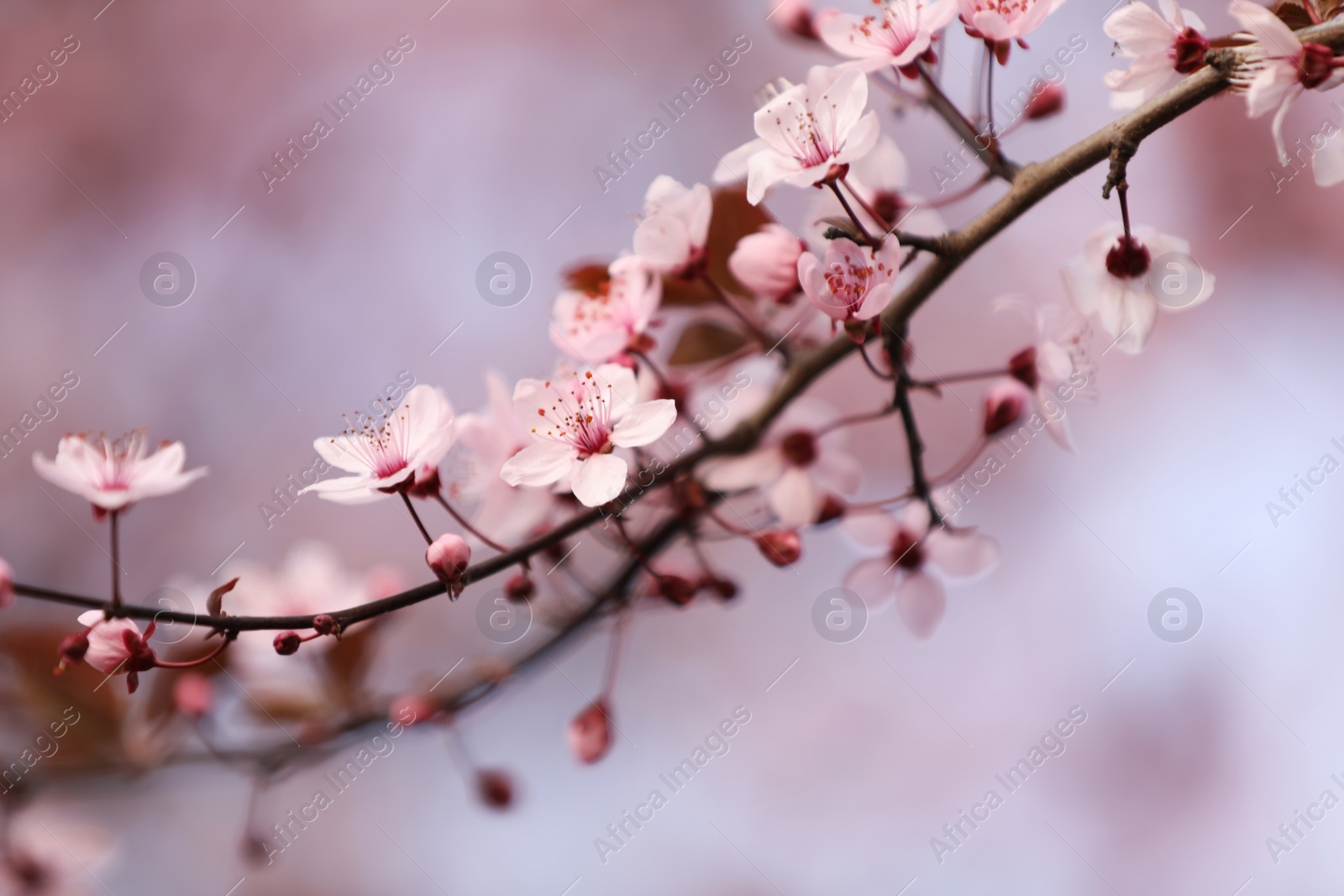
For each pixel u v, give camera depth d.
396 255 1.21
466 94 1.25
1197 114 1.14
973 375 0.76
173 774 0.83
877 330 0.73
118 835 0.96
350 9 1.29
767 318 0.77
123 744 0.81
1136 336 0.75
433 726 0.80
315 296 1.20
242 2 1.29
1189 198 1.13
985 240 0.74
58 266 1.21
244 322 1.20
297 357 1.19
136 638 0.72
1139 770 1.04
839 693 1.07
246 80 1.27
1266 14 0.72
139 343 1.19
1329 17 0.73
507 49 1.26
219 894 0.98
